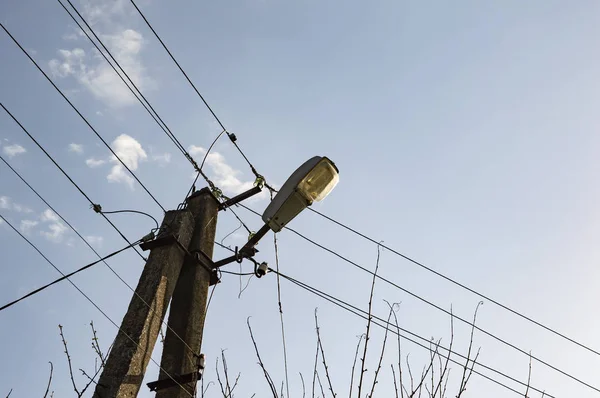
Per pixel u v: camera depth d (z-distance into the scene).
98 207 6.19
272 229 6.73
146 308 5.64
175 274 6.21
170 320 6.14
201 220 7.06
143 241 6.41
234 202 7.62
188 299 6.28
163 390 5.50
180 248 6.46
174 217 6.77
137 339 5.32
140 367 5.19
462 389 5.06
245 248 6.86
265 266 6.97
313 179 6.58
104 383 4.95
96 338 5.23
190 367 5.70
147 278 5.99
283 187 6.68
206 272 6.69
